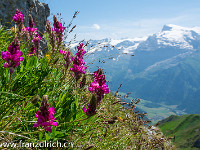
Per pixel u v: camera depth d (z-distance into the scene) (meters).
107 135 4.00
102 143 3.72
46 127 2.35
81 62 3.85
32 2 9.43
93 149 3.33
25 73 3.59
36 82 3.75
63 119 3.26
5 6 7.53
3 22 7.33
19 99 3.26
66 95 3.67
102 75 3.42
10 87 3.32
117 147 4.25
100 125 3.87
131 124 5.00
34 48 4.66
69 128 3.19
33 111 3.15
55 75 4.16
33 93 3.67
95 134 3.79
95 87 3.33
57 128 3.16
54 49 4.23
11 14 7.69
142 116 5.33
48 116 2.28
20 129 2.90
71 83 4.25
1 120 2.65
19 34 4.75
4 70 3.49
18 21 4.63
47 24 4.08
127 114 5.22
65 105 3.48
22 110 2.95
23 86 3.60
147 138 5.30
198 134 128.62
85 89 4.61
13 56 2.76
